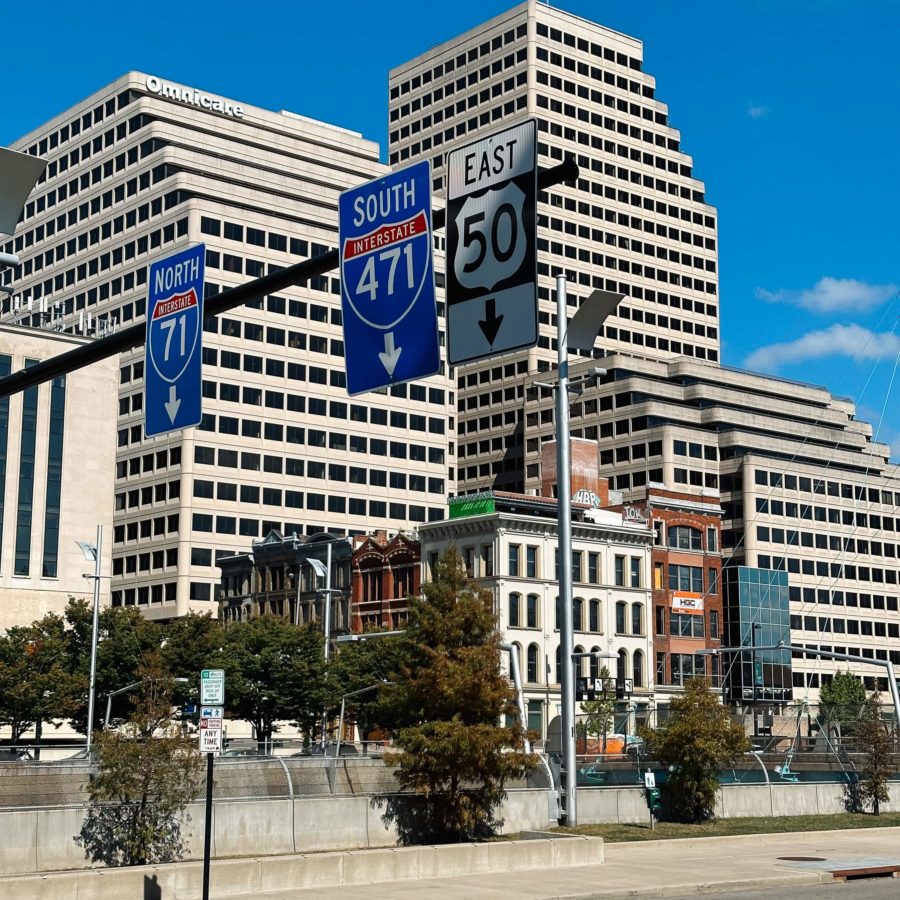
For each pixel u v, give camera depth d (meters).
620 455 145.25
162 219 135.00
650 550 104.75
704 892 29.44
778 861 35.19
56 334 118.75
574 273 166.12
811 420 157.88
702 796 45.19
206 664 83.88
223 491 128.25
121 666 83.38
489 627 40.84
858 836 43.97
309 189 148.00
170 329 17.47
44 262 152.62
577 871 31.92
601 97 173.25
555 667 95.38
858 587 150.75
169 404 17.27
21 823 31.08
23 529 114.56
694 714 45.84
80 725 86.00
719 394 150.38
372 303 15.14
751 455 143.00
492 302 14.00
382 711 46.47
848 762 53.19
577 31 172.00
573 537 99.25
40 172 15.05
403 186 15.02
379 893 27.12
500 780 38.94
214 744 23.67
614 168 173.38
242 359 131.00
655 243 176.50
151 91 144.88
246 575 118.69
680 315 177.75
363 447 138.25
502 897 26.55
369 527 137.25
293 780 38.47
